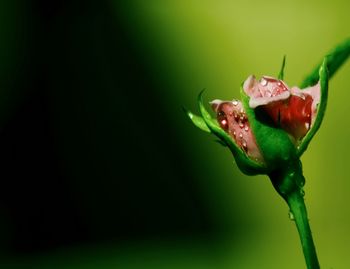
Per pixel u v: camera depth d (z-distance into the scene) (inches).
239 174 49.3
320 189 47.6
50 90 52.1
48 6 51.5
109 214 51.2
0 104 51.1
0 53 51.2
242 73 48.9
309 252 16.6
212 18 49.4
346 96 46.8
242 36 48.9
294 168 16.6
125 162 50.8
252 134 16.6
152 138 50.4
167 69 50.1
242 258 48.4
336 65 17.3
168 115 50.2
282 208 48.6
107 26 50.9
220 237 49.2
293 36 48.2
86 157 51.5
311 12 48.0
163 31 50.1
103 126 51.3
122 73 50.8
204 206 49.2
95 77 51.3
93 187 51.6
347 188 47.4
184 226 50.3
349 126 47.2
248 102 16.5
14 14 51.5
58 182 52.0
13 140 52.1
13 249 51.3
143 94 50.4
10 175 51.8
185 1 50.1
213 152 49.4
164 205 50.5
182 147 50.0
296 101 16.5
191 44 49.8
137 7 50.6
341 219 47.8
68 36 51.6
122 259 49.5
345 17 47.6
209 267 48.6
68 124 51.8
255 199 49.0
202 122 16.9
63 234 51.9
